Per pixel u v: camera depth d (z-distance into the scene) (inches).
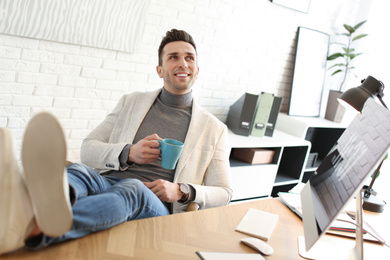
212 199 69.1
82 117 106.7
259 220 55.2
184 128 77.5
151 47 113.5
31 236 36.7
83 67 102.7
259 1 134.9
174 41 79.5
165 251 42.4
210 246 45.6
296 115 156.9
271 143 125.8
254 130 128.6
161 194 62.8
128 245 42.1
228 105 139.0
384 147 38.2
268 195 134.4
